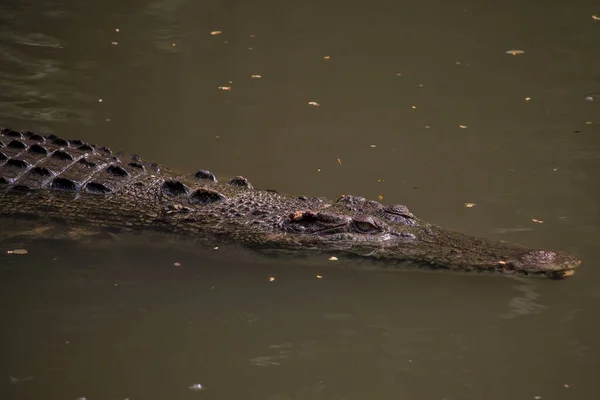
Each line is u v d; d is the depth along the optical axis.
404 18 42.59
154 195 22.67
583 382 16.30
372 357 17.30
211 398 15.83
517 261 19.34
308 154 28.50
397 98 33.41
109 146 28.39
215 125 30.92
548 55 37.31
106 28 39.97
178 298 19.70
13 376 16.27
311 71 36.31
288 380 16.48
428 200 24.61
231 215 21.78
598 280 19.88
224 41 39.44
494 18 42.28
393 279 20.53
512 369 16.81
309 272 20.92
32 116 30.36
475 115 31.55
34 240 21.20
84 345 17.52
